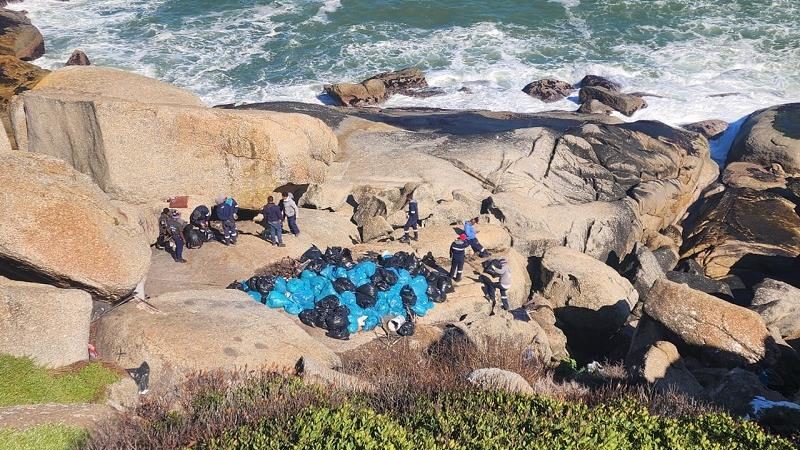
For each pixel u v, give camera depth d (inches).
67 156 956.0
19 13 1898.4
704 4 1937.7
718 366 786.2
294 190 1045.8
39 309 607.2
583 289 946.7
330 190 1072.2
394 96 1612.9
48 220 682.8
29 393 567.2
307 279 847.1
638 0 1962.4
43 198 691.4
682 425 540.7
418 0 1998.0
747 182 1272.1
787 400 674.2
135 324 680.4
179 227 893.8
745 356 780.0
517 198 1097.4
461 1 1993.1
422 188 1051.9
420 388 601.0
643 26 1856.5
